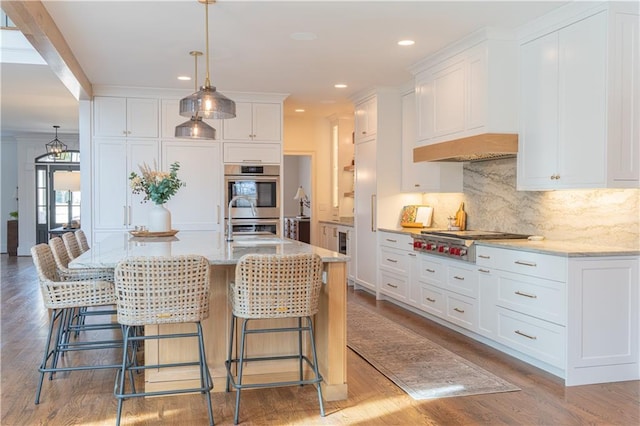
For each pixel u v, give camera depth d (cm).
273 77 569
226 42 442
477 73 430
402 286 574
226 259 306
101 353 419
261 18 383
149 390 324
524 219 462
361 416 296
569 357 338
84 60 501
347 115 807
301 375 340
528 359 387
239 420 290
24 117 859
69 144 1133
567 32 371
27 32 359
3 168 1162
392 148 633
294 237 946
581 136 360
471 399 319
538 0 352
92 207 621
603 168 341
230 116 376
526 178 416
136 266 272
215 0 349
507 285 396
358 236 692
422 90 521
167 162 639
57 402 314
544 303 357
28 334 472
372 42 443
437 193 610
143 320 277
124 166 627
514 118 425
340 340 323
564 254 336
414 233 541
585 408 304
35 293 678
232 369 338
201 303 286
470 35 425
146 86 615
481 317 430
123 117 626
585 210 398
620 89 341
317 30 412
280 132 670
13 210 1169
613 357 346
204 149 650
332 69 536
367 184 659
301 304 296
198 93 353
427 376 360
